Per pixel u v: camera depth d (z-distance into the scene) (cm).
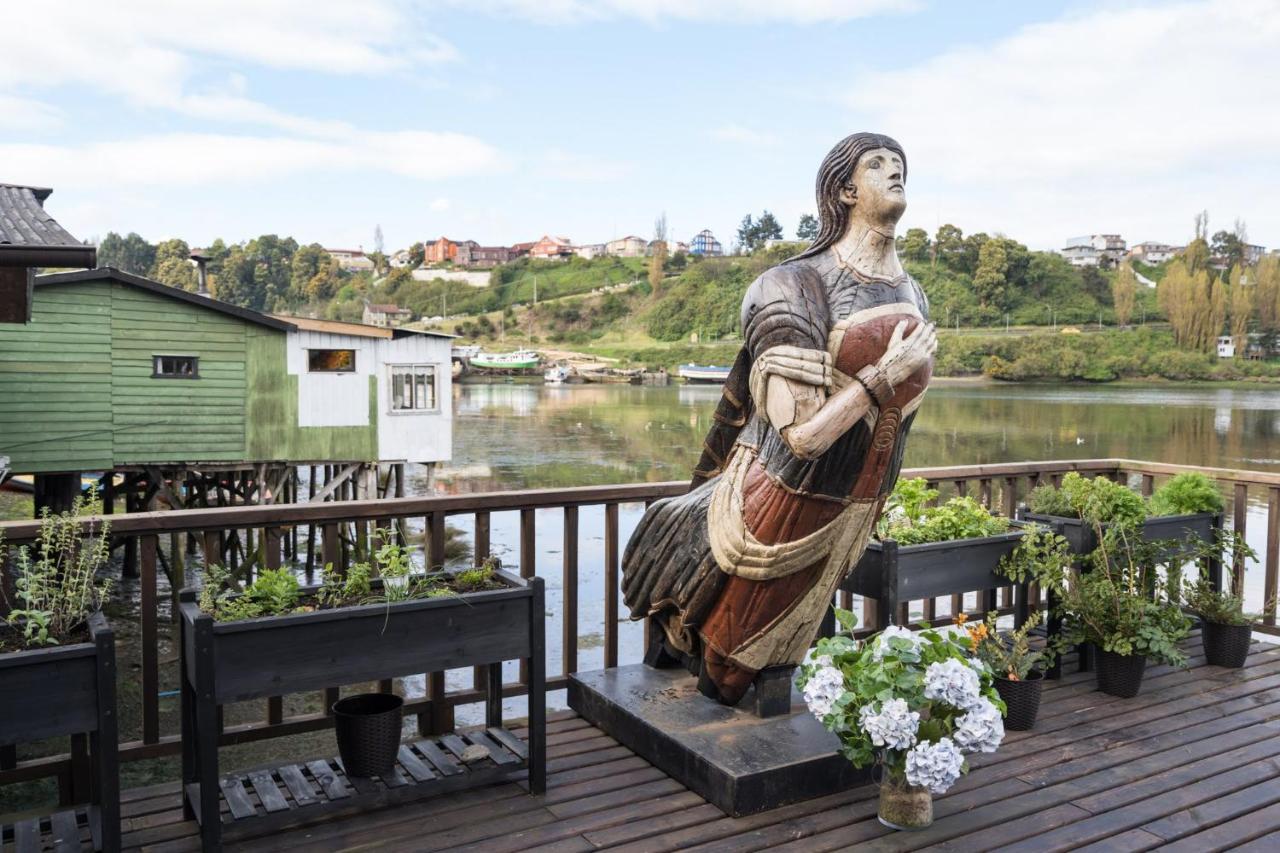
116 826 253
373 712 314
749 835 288
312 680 279
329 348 1600
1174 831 295
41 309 1396
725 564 325
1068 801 314
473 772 308
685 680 384
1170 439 3331
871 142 309
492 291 10375
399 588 304
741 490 323
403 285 10806
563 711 391
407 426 1659
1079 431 3575
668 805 307
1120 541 454
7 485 1451
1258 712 397
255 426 1558
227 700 268
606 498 414
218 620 274
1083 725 381
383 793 295
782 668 343
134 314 1459
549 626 1030
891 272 315
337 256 12575
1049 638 434
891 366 299
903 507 448
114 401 1455
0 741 240
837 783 316
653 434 3466
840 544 322
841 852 279
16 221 579
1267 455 2908
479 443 3161
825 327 302
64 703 247
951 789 321
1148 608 420
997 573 434
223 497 1705
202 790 266
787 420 298
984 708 280
